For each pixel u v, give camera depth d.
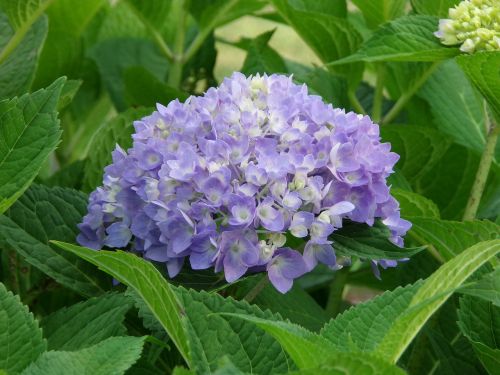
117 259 0.32
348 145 0.40
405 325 0.29
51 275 0.45
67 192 0.48
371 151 0.41
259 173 0.38
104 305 0.40
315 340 0.29
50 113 0.41
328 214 0.39
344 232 0.41
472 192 0.56
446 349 0.48
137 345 0.29
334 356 0.24
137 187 0.42
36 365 0.28
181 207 0.39
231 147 0.40
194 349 0.32
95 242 0.45
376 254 0.40
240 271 0.38
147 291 0.33
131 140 0.54
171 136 0.41
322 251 0.39
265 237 0.40
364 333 0.33
